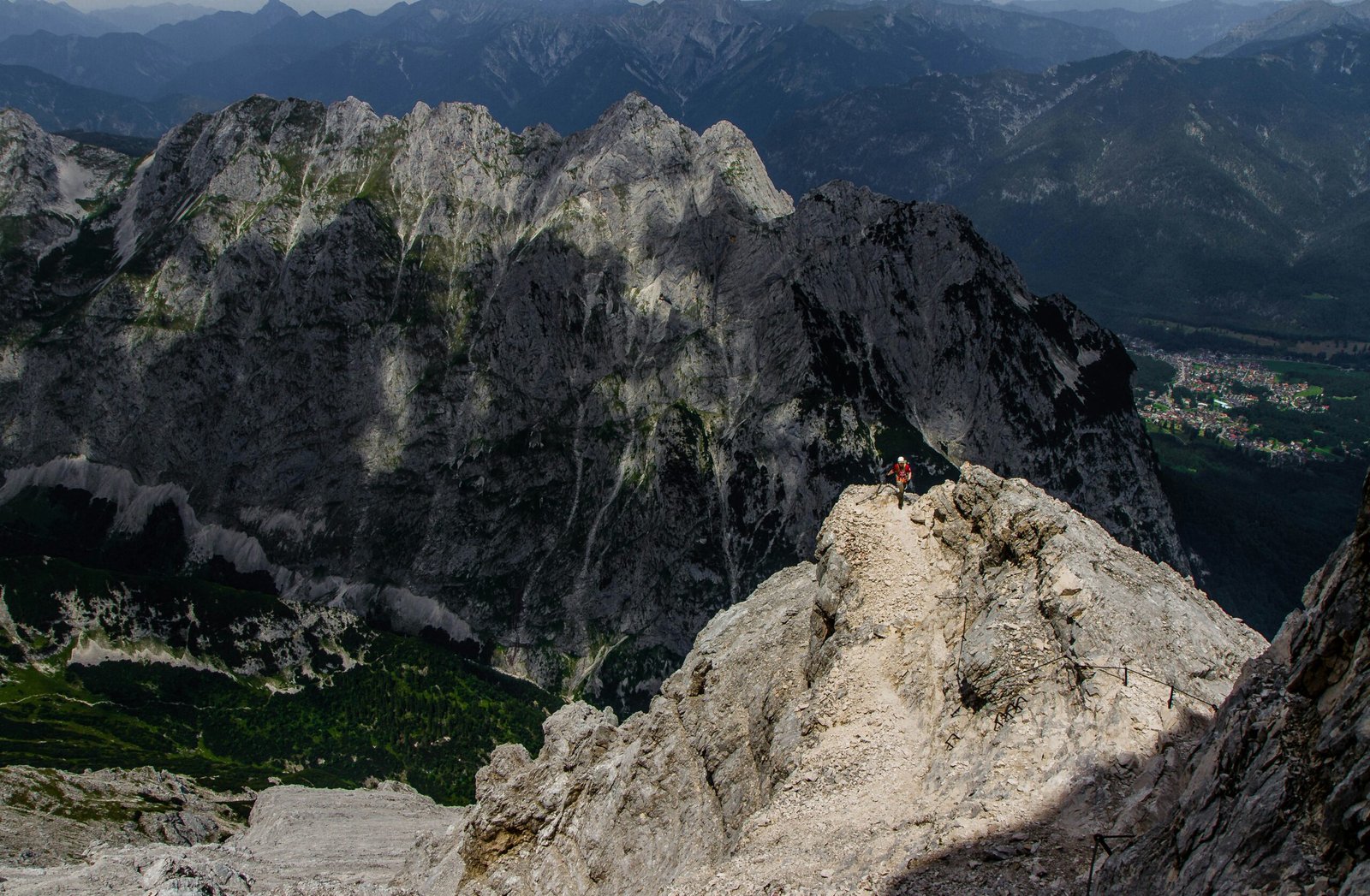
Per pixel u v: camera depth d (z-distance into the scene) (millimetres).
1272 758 27094
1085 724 39344
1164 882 29078
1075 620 42750
